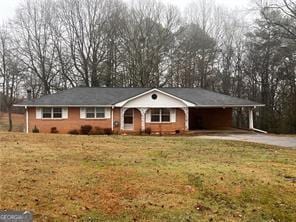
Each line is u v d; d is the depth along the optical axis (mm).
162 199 8906
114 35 50094
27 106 31844
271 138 26531
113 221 7656
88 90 35219
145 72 49312
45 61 49875
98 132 32562
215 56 51625
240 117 47688
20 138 16750
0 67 49344
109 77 49750
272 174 11430
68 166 11062
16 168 10445
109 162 11930
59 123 32438
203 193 9500
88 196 8773
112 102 32750
